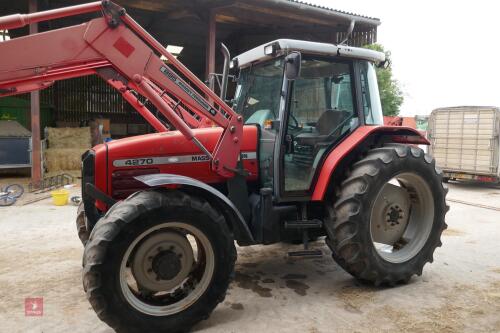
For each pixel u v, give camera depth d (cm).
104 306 242
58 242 457
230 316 288
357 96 357
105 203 299
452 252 441
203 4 916
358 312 295
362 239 319
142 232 252
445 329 270
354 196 317
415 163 345
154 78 281
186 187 275
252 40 1247
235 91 396
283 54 327
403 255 349
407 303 310
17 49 251
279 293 328
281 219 332
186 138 295
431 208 361
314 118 341
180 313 262
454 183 1066
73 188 802
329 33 1170
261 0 883
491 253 438
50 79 289
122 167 307
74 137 1060
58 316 286
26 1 912
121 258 246
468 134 983
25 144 902
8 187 737
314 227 334
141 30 278
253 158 344
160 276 270
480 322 280
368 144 362
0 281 346
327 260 409
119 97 1441
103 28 267
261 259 412
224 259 273
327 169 330
